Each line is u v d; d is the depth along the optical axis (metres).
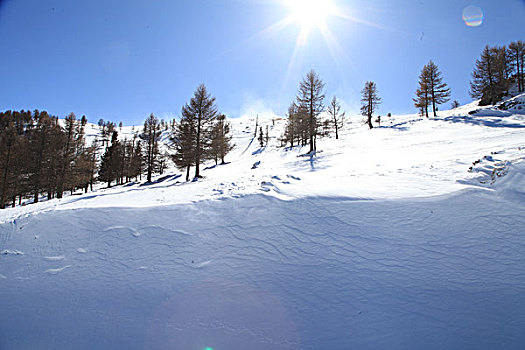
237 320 4.14
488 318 3.69
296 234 6.32
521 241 5.04
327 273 4.98
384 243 5.59
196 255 5.95
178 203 8.46
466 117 25.69
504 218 5.74
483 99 38.31
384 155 16.02
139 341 3.92
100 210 7.97
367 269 4.95
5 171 22.34
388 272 4.81
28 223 7.48
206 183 13.94
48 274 5.64
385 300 4.23
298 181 10.26
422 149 15.59
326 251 5.61
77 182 24.48
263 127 90.94
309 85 26.47
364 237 5.86
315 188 8.92
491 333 3.47
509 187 6.86
